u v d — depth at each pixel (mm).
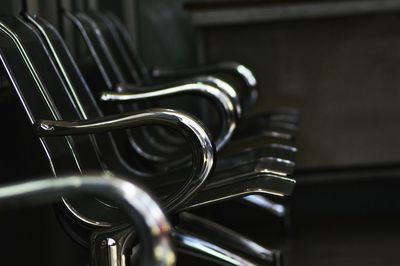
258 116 4453
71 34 4594
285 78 5738
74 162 2566
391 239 4863
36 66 2648
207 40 5684
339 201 5676
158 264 1462
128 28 6117
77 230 2451
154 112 2371
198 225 3379
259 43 5703
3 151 2992
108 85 3531
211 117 5633
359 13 5473
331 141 5777
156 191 2875
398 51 5707
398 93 5738
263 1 5465
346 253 4594
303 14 5477
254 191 2482
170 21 6180
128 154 3359
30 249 3268
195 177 2396
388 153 5781
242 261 2842
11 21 2699
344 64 5727
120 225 2326
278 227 5277
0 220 2850
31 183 1469
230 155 3260
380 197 5684
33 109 2455
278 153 3154
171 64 6199
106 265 2318
